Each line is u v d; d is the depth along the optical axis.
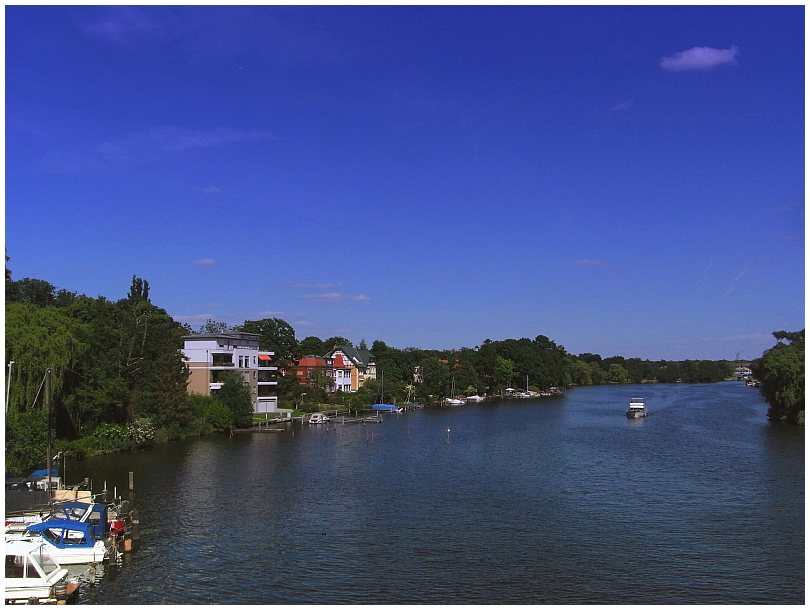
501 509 51.06
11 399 62.47
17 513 43.84
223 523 47.22
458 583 35.75
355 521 47.72
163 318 121.69
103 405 81.69
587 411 151.88
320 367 165.00
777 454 77.50
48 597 32.56
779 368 111.44
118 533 42.88
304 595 34.19
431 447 86.81
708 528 45.53
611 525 46.34
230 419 103.44
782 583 35.62
